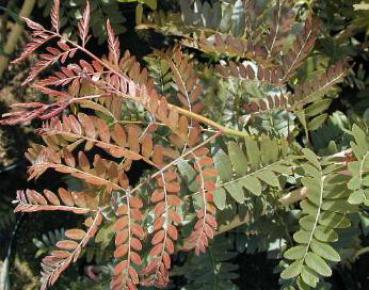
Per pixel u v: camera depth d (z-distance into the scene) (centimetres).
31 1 85
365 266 88
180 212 61
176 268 74
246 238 73
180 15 67
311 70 71
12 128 98
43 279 49
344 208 52
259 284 90
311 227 52
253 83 69
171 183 50
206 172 51
